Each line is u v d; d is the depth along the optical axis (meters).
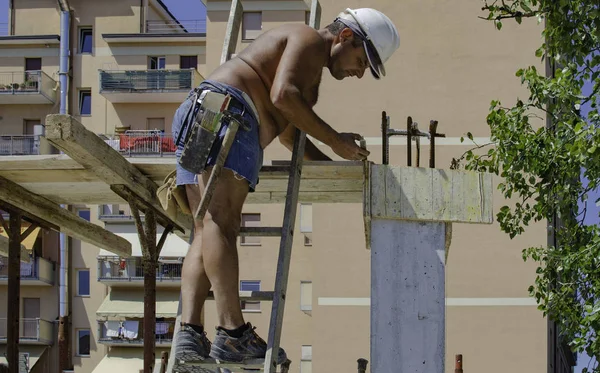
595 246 12.41
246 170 4.90
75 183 7.59
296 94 4.92
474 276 28.30
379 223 6.14
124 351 42.94
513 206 28.09
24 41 45.88
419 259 6.12
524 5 11.78
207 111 4.82
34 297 43.84
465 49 28.92
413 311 6.10
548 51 12.30
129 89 43.62
